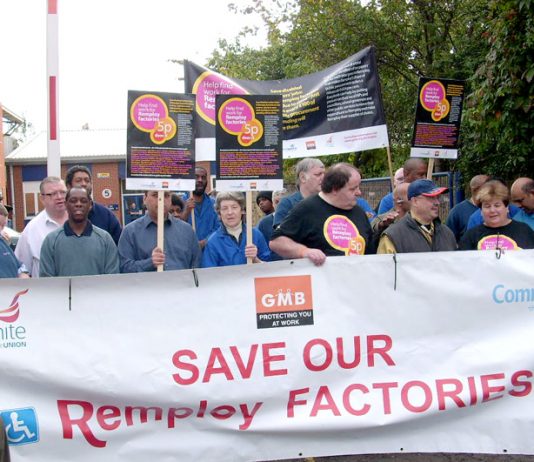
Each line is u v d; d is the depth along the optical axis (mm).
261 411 4078
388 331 4199
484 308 4277
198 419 4023
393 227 4715
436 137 6012
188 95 4621
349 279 4164
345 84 6453
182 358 4000
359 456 4633
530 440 4254
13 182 35750
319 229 4633
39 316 3875
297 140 6641
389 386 4188
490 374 4246
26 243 5664
